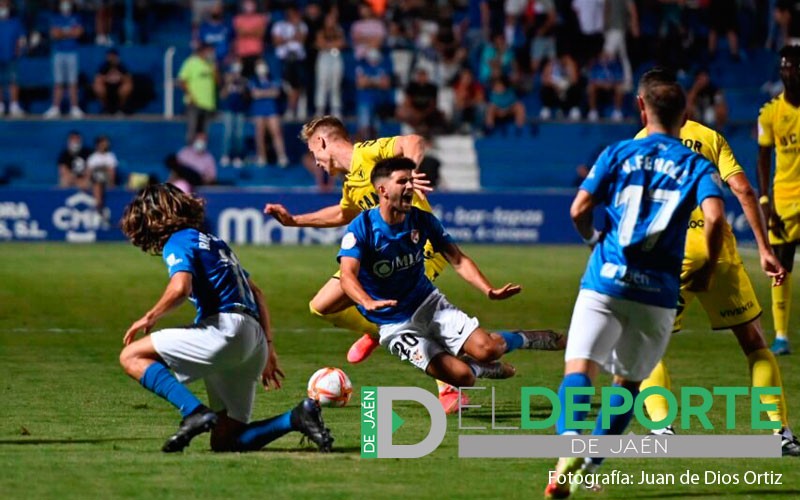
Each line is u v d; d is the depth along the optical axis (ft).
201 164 263.90
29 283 172.65
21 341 122.62
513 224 254.06
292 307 151.43
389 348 78.28
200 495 57.47
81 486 58.95
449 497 58.23
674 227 57.21
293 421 69.15
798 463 69.41
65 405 86.63
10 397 90.07
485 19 299.17
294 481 61.00
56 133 293.43
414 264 76.43
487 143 291.58
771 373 73.56
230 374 68.80
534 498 58.29
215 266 67.21
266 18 286.87
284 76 289.94
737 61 311.88
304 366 107.76
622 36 295.28
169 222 67.51
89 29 316.19
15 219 247.91
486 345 76.38
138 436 74.43
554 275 188.96
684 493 61.21
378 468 65.05
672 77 59.26
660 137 58.34
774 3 310.24
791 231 109.91
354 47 296.71
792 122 104.99
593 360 57.36
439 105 293.43
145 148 294.25
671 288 57.62
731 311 74.49
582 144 293.64
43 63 308.81
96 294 162.20
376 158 87.97
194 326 67.21
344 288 72.90
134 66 311.68
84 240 249.14
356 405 87.56
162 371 66.64
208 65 274.16
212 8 297.12
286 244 248.11
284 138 289.33
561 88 294.87
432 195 252.62
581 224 58.80
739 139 290.97
